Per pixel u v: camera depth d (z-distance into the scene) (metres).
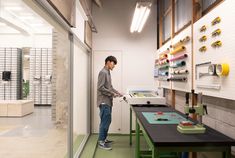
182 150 1.55
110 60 4.12
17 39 8.58
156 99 3.52
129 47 5.07
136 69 5.07
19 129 4.98
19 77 7.42
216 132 1.84
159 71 4.46
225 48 1.77
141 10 2.97
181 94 3.39
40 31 8.71
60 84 4.70
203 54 2.22
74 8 2.74
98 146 4.22
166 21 4.32
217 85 1.89
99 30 5.04
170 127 1.99
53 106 4.80
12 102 6.60
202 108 1.91
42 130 4.88
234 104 1.88
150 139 1.69
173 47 3.46
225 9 1.77
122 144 4.37
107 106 4.07
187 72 2.74
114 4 5.05
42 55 8.15
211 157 2.28
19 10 6.35
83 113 4.70
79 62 4.56
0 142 4.04
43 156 3.34
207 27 2.12
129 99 3.53
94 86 5.04
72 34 2.77
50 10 1.85
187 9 3.03
